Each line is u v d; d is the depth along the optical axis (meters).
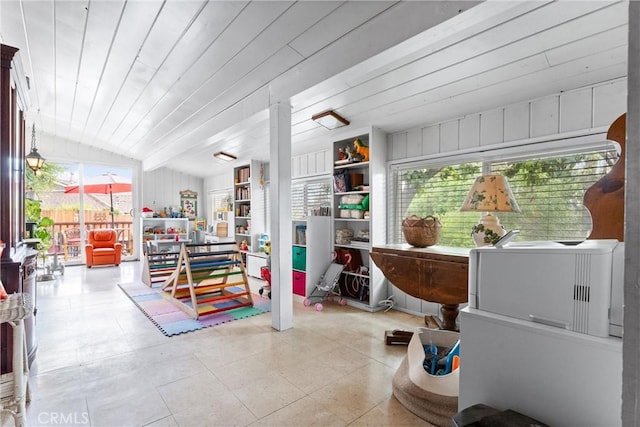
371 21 2.01
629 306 0.61
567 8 1.68
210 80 3.10
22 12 2.48
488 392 1.25
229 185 7.24
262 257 5.32
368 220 3.85
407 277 2.55
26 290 2.42
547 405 1.11
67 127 5.96
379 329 3.16
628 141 0.61
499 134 2.94
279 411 1.86
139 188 7.62
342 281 4.36
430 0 1.72
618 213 1.28
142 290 4.65
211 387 2.11
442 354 2.17
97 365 2.40
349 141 4.30
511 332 1.19
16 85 2.46
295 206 5.22
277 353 2.62
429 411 1.76
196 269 3.74
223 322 3.36
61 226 7.09
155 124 4.64
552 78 2.36
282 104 2.94
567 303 1.08
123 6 2.28
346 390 2.08
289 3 2.02
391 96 2.93
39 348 2.69
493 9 1.57
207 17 2.25
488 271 1.29
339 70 2.24
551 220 2.68
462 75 2.44
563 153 2.61
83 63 3.25
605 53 2.02
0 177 2.19
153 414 1.83
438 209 3.48
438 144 3.42
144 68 3.12
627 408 0.61
